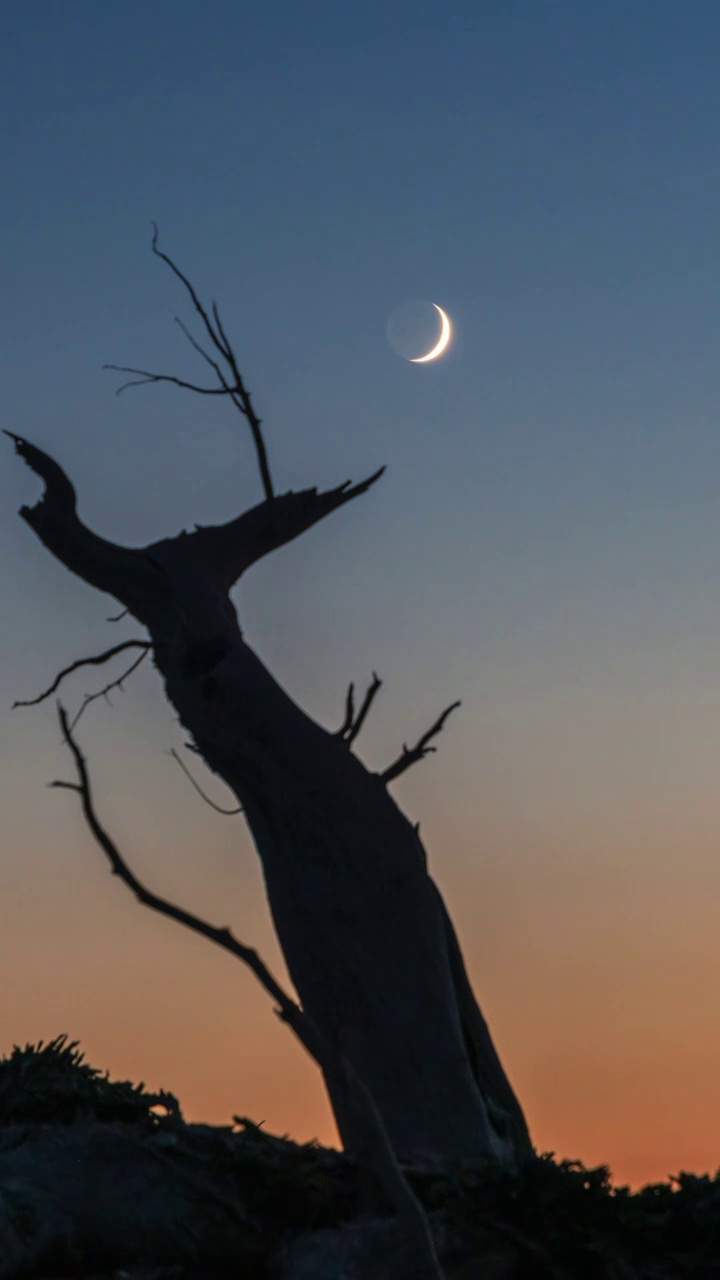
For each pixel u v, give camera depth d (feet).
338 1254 29.48
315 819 49.14
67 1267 29.73
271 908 49.52
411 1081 45.11
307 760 50.08
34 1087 34.40
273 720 50.72
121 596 55.72
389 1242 29.45
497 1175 33.27
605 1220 31.91
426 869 50.26
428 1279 28.91
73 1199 30.22
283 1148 33.63
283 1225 31.09
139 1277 29.89
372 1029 45.98
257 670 52.39
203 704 51.31
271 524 56.08
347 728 52.21
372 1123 30.04
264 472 56.75
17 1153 31.19
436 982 47.03
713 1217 32.12
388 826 49.73
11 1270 28.81
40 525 55.67
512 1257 30.40
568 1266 30.66
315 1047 29.40
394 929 47.60
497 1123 46.09
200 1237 30.37
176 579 54.65
